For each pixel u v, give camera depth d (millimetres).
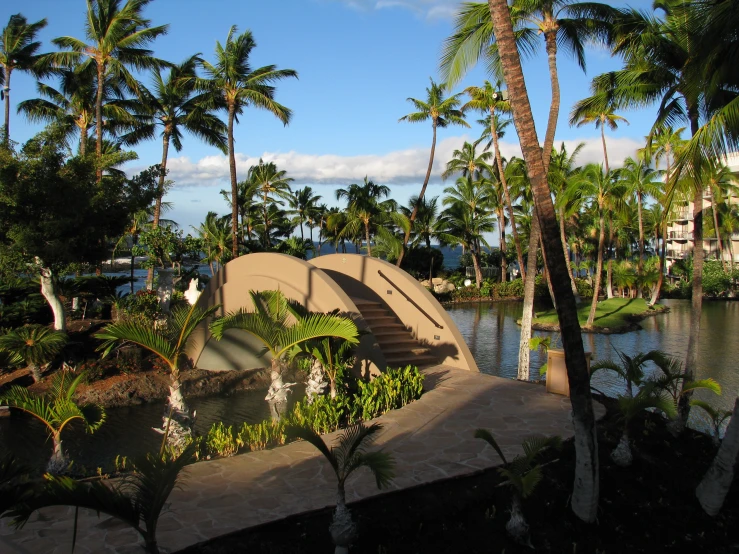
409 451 7145
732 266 49125
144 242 19156
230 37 25266
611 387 15070
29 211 13461
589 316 29734
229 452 7547
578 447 5660
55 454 7117
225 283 13742
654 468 6977
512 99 5582
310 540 5094
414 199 45031
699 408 12500
